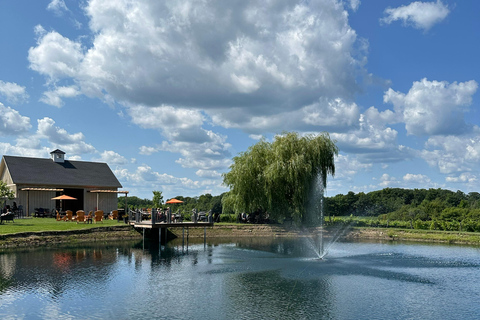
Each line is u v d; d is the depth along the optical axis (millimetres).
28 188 38219
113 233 30328
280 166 36031
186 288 15000
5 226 27953
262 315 11953
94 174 45750
